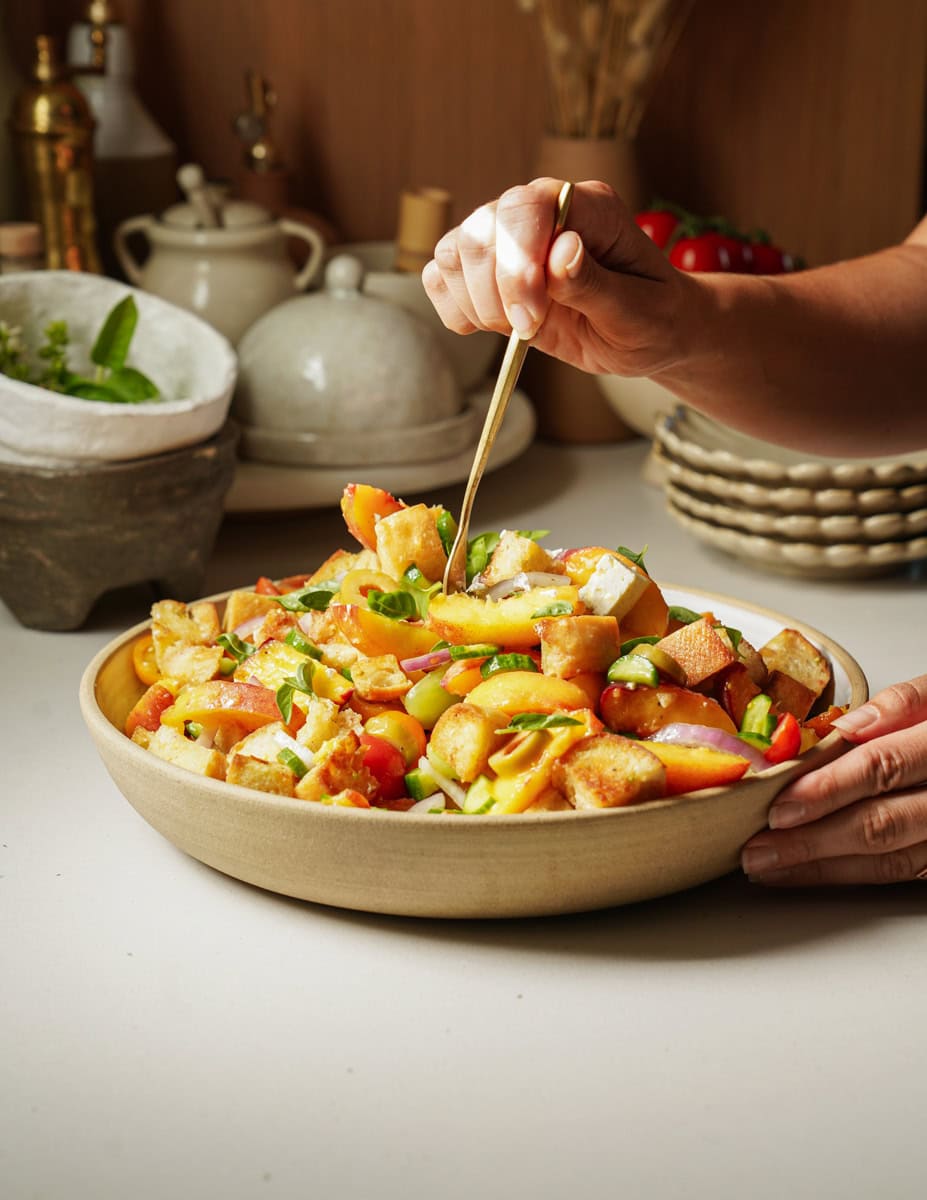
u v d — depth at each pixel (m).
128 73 1.58
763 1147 0.61
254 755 0.78
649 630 0.83
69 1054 0.67
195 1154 0.60
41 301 1.26
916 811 0.76
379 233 1.80
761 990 0.71
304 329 1.37
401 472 1.36
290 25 1.71
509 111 1.75
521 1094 0.64
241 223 1.47
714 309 0.93
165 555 1.16
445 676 0.79
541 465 1.59
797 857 0.75
